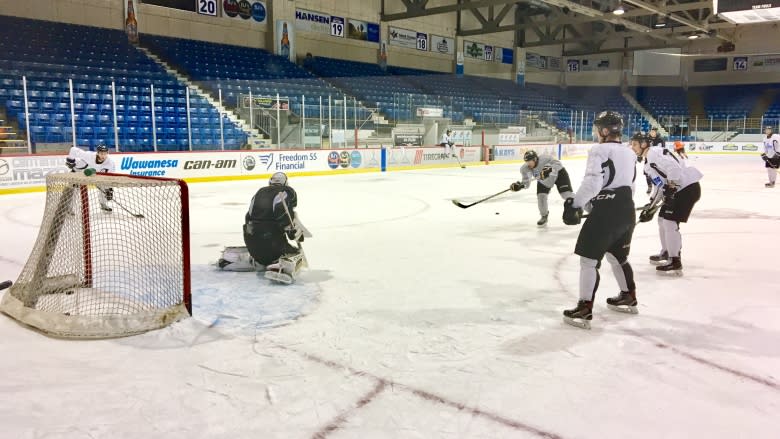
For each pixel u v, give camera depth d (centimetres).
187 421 258
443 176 1777
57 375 307
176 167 1446
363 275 530
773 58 3416
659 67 3716
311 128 1898
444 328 384
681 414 267
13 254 621
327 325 389
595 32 3741
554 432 250
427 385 296
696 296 465
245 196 1216
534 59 3675
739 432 251
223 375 307
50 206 434
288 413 266
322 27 2467
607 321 402
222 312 414
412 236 743
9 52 1545
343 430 251
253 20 2236
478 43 3262
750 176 1753
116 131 1355
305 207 1040
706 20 2738
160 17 1977
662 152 515
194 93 1820
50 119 1438
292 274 488
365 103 2338
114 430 250
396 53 2820
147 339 361
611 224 376
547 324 394
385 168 1992
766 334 374
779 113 3347
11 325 387
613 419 262
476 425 255
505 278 523
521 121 2922
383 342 357
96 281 472
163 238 432
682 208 525
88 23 1812
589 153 383
